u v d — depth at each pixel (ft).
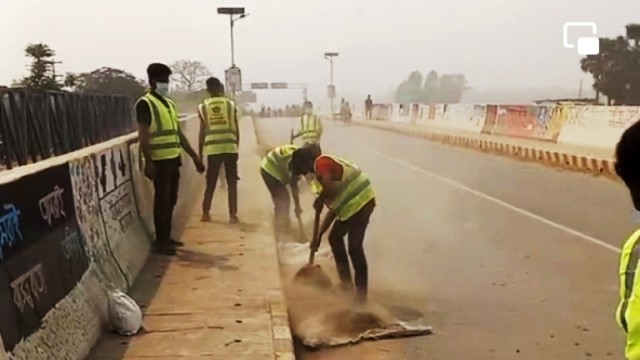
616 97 120.47
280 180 28.45
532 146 65.62
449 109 106.83
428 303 19.88
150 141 24.22
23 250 12.81
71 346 14.03
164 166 24.50
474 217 33.63
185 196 37.27
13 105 30.55
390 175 51.96
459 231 30.17
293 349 15.61
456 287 21.47
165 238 24.82
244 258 23.94
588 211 34.83
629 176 6.32
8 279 11.82
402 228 30.91
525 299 20.17
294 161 23.12
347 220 19.75
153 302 18.99
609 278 22.15
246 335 16.31
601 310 19.04
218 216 32.40
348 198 19.66
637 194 6.32
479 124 92.68
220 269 22.45
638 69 119.14
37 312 12.83
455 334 17.51
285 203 28.73
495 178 49.90
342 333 17.63
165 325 17.07
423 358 16.03
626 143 6.30
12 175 13.32
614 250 25.94
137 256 22.49
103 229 19.34
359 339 17.29
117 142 23.62
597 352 16.15
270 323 17.16
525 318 18.56
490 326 18.03
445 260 24.90
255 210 34.01
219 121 30.63
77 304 15.14
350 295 19.92
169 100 24.95
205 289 20.18
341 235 19.99
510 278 22.41
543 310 19.16
